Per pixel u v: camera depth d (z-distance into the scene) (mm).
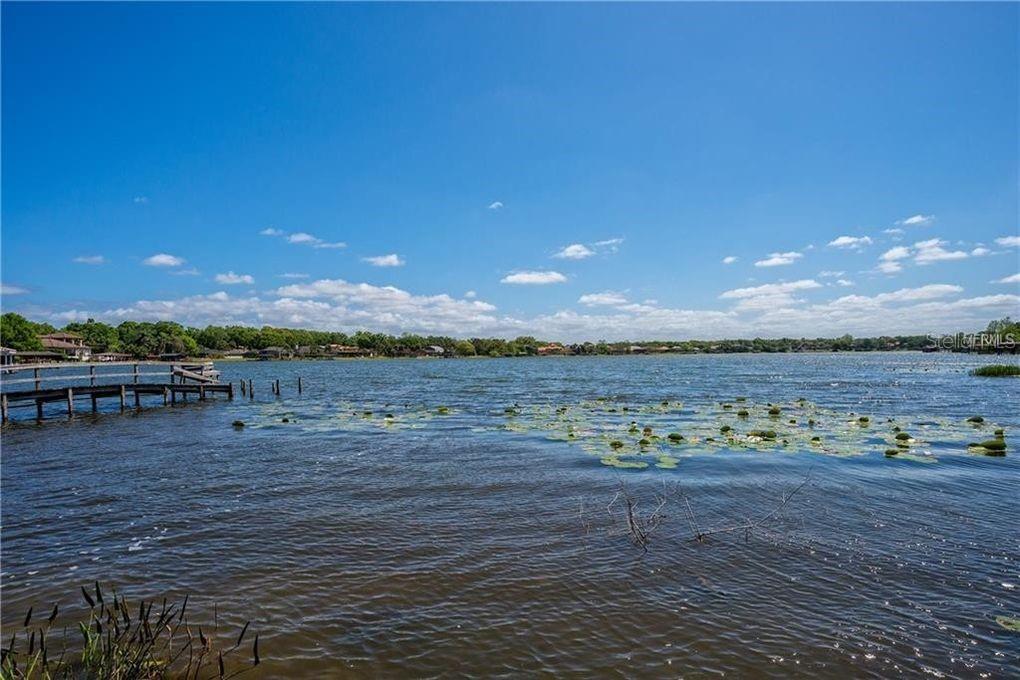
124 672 5016
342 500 10750
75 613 6348
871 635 5586
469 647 5539
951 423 19531
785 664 5137
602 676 5035
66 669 5125
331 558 7816
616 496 10516
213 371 37094
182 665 5223
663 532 8539
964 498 10031
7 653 5336
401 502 10531
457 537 8562
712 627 5793
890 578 6832
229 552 8117
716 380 50656
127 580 7211
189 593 6805
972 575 6883
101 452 16484
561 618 6055
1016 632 5594
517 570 7289
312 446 16891
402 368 99875
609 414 24031
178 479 12742
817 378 51406
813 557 7500
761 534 8375
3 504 10773
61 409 29578
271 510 10164
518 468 13141
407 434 18969
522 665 5234
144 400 35594
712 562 7402
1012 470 12070
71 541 8688
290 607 6402
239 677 5043
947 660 5152
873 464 12758
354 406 29953
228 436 19234
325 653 5457
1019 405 26047
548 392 38594
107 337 136875
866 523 8781
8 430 21641
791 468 12430
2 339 90812
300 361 150000
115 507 10508
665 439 16469
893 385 40125
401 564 7562
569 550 7934
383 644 5613
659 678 4980
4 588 7016
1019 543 7891
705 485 11117
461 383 51781
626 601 6387
